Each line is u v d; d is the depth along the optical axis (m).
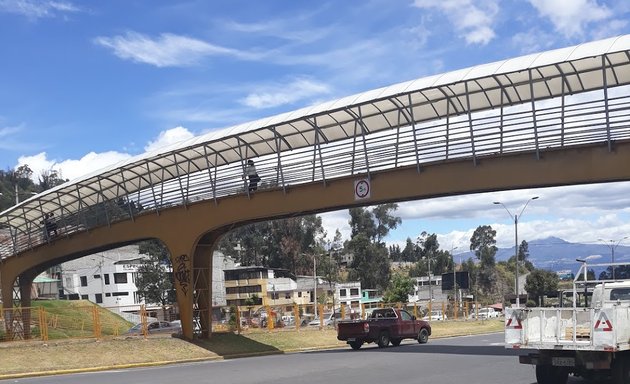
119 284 88.94
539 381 14.52
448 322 52.28
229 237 99.12
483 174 25.25
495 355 24.48
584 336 13.31
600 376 14.60
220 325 41.91
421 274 138.62
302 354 29.12
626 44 22.23
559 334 13.59
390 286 101.38
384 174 27.31
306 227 99.50
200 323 32.91
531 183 24.34
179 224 32.91
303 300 91.50
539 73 25.09
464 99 29.47
